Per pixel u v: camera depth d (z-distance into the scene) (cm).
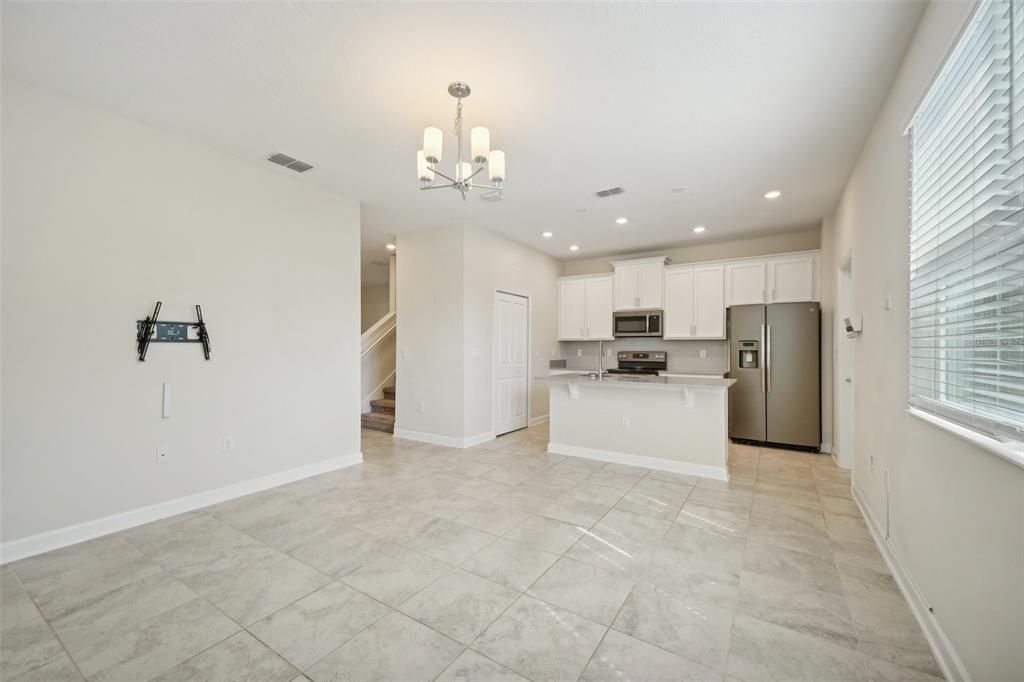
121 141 274
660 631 175
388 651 163
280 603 193
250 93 249
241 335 335
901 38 198
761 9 183
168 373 295
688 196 409
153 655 161
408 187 391
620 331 627
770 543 253
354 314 423
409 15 188
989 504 130
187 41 206
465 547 247
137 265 281
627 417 422
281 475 360
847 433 409
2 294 231
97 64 223
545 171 353
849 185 356
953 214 159
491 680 149
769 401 495
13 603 193
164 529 272
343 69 227
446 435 504
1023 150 116
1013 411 122
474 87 241
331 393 401
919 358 193
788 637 171
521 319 608
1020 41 117
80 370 257
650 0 179
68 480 252
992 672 126
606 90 242
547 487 353
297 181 375
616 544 251
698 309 572
